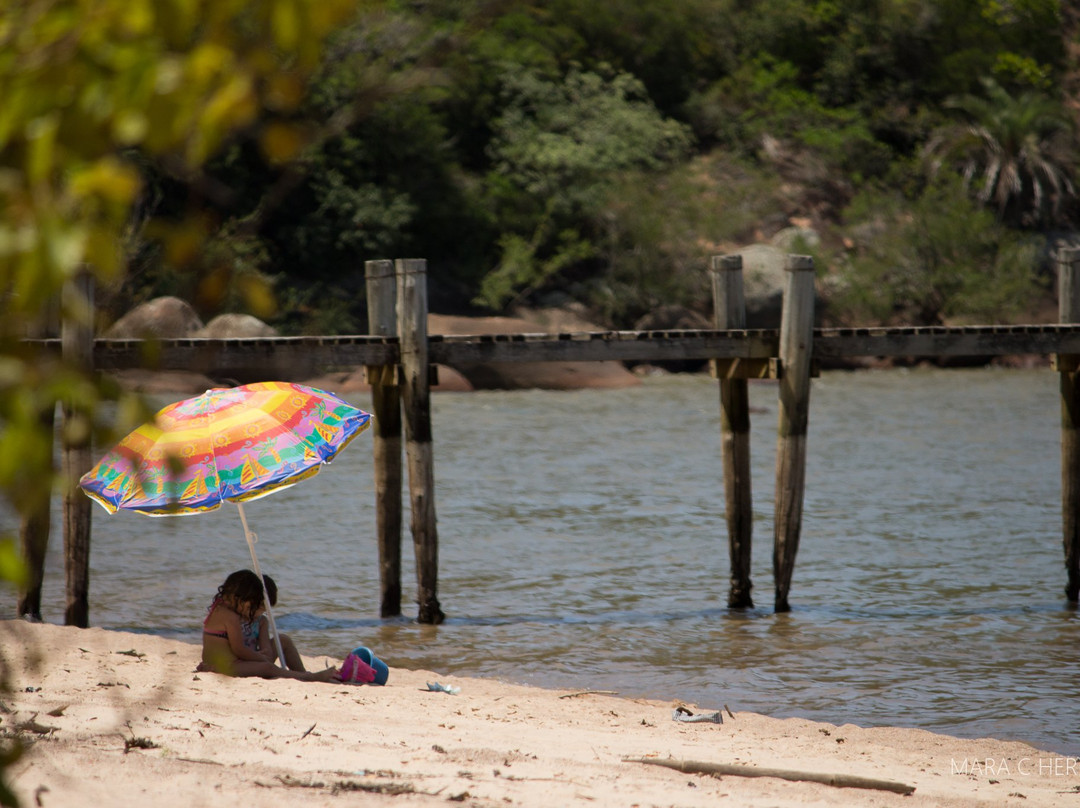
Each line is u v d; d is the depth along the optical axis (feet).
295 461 84.84
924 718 86.99
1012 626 118.52
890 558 153.79
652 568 147.84
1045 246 619.67
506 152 581.94
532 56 618.03
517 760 60.23
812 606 128.16
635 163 608.19
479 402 383.45
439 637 114.21
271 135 11.31
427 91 525.34
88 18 10.94
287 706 73.00
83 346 101.96
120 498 81.30
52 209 10.78
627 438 289.33
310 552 156.97
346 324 506.48
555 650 108.99
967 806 58.23
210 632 85.66
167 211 258.37
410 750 60.80
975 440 282.36
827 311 570.87
